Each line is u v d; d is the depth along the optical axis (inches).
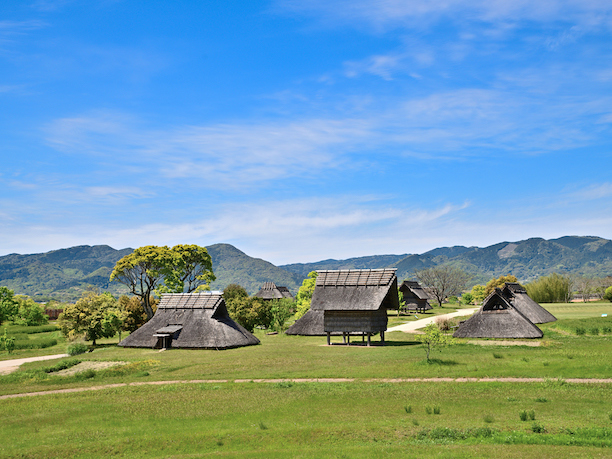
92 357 1852.9
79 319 2406.5
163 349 2076.8
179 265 3341.5
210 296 2295.8
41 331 3191.4
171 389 1203.9
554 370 1200.8
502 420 819.4
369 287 2101.4
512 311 2006.6
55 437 829.2
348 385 1153.4
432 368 1307.8
